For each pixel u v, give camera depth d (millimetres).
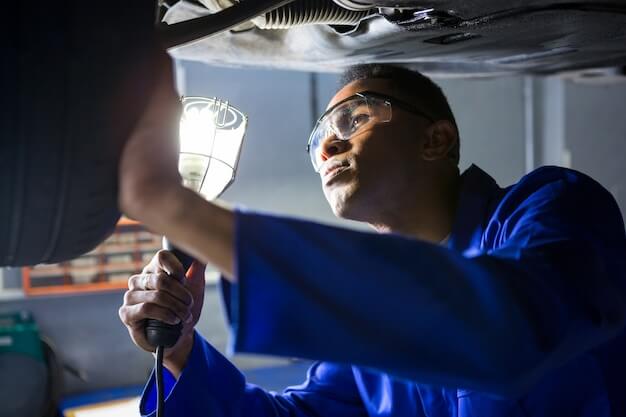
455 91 4031
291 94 3678
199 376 1154
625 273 784
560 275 687
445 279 625
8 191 579
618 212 890
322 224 627
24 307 3148
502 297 633
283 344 593
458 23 1007
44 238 613
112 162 590
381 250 623
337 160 1091
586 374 976
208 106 1015
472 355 622
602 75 1637
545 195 856
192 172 937
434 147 1128
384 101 1092
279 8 1052
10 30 561
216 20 881
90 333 3238
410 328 611
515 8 938
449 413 1079
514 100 4160
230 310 615
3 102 559
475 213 1087
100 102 575
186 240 593
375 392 1261
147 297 1019
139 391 3148
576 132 4125
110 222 636
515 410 989
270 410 1297
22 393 2482
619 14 964
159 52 617
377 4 934
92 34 577
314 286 598
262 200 3682
